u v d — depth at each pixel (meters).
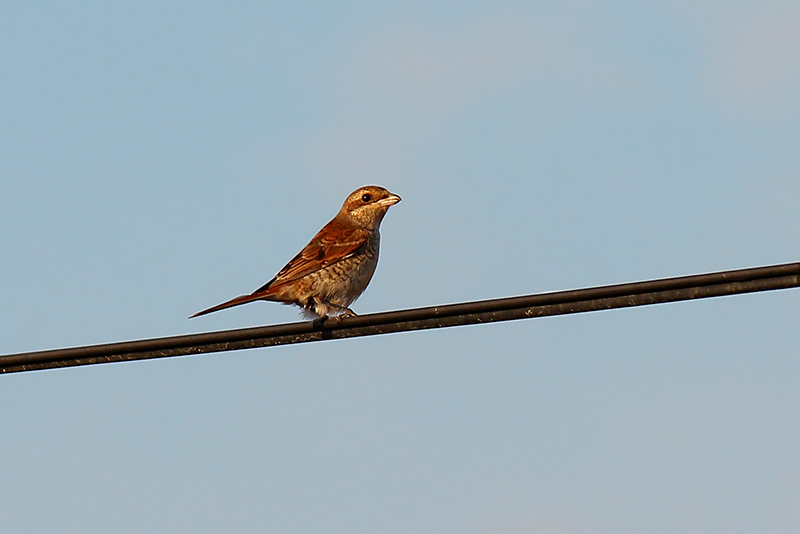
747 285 11.47
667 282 11.77
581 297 12.11
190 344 13.45
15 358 13.63
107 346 13.52
